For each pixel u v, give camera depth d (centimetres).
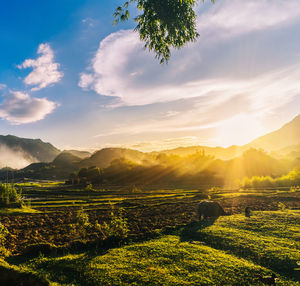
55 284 938
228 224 2028
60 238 1828
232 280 981
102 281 977
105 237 1700
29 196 6569
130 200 4928
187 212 3005
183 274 1032
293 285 964
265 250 1341
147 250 1369
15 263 1258
